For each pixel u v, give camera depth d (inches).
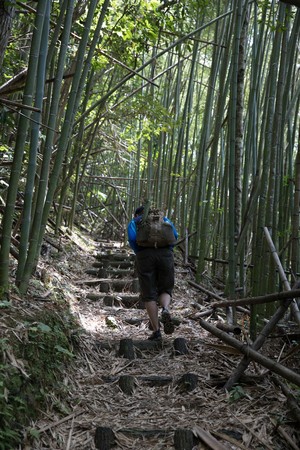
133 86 365.1
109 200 611.8
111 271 294.2
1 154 250.7
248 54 443.8
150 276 186.9
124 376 148.0
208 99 319.6
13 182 154.4
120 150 412.5
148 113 310.3
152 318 185.3
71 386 142.7
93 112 370.3
